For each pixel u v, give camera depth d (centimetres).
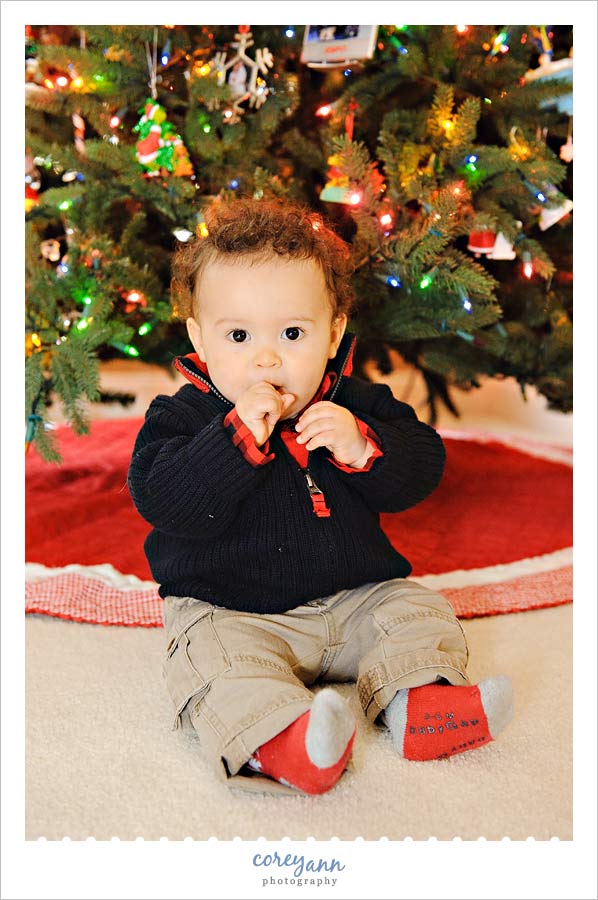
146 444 112
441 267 162
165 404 115
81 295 166
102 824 87
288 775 89
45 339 163
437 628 104
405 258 162
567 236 184
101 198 172
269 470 111
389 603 109
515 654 123
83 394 161
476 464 215
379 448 114
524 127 170
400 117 168
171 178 164
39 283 163
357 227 173
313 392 113
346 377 127
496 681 94
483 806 90
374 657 102
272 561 108
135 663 120
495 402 288
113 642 126
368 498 117
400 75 172
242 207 125
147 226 188
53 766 96
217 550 109
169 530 107
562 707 108
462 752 98
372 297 172
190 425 113
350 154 153
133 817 88
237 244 108
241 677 95
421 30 167
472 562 156
